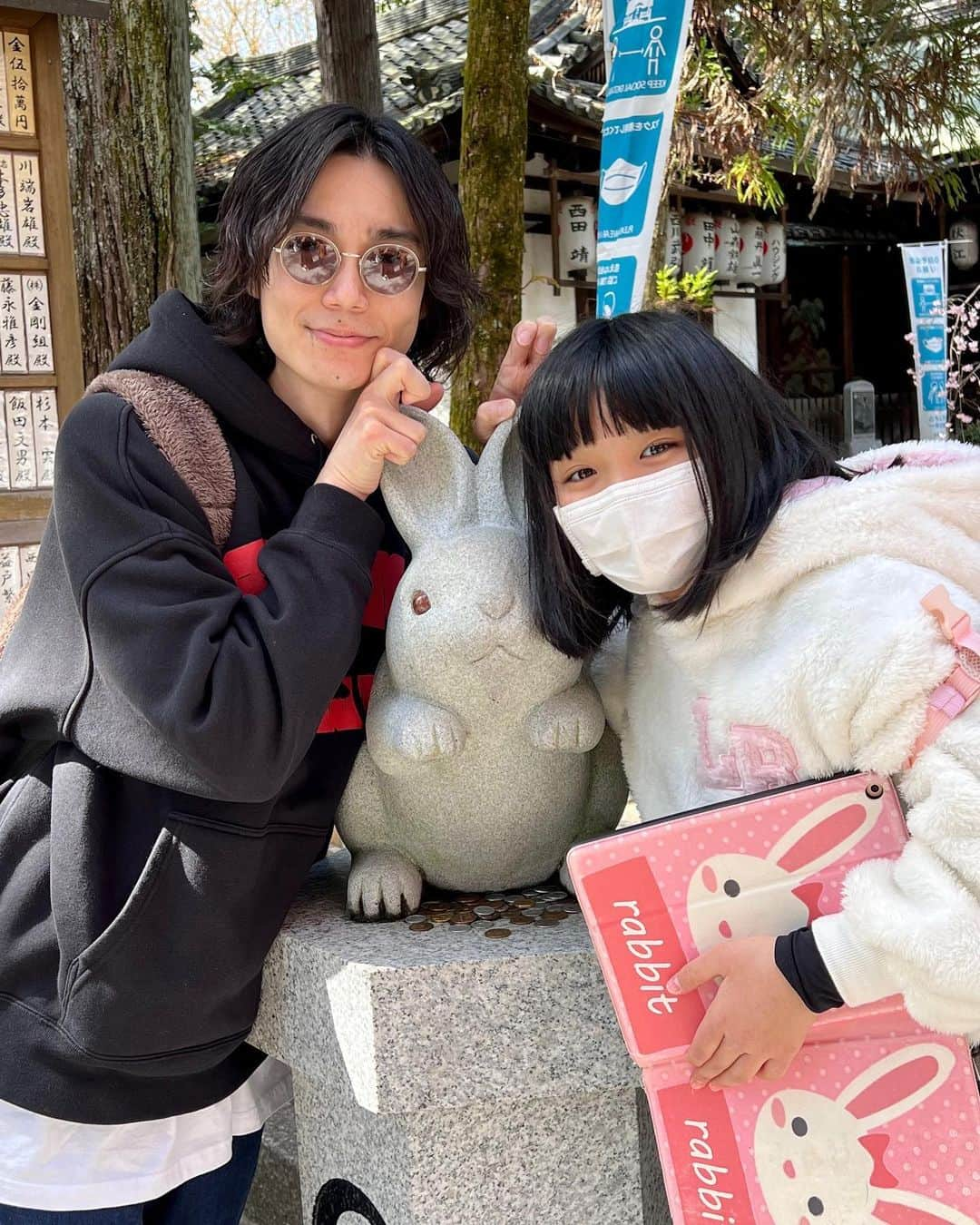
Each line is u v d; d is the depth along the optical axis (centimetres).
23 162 352
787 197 1121
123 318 376
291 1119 239
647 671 147
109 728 133
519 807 147
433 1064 132
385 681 148
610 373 126
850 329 1421
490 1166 142
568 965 136
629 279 438
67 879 135
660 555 129
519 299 407
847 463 143
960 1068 119
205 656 124
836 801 123
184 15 384
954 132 636
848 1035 122
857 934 114
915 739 116
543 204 916
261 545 144
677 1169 126
